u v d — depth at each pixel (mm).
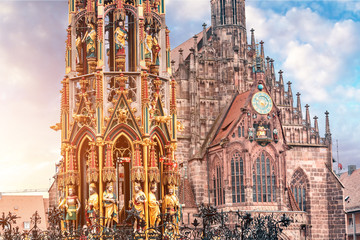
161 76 25078
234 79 94562
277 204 85875
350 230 119312
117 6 24672
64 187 24359
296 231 82688
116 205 23172
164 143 24750
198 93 92562
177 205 24281
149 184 23562
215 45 96312
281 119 96812
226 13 122875
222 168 86125
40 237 23094
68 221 23906
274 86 98188
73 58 25109
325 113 98625
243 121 86062
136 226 23531
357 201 117250
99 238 21875
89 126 23797
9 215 23656
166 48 25859
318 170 96500
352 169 127562
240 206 83562
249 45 99062
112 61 25484
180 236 23594
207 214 23250
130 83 25188
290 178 94938
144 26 25641
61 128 24953
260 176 85375
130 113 23719
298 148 96188
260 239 22297
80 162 24234
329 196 95938
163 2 26234
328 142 97688
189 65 93000
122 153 24344
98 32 24156
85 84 24297
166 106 25141
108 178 22906
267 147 86125
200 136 91312
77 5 25719
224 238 22828
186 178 87938
